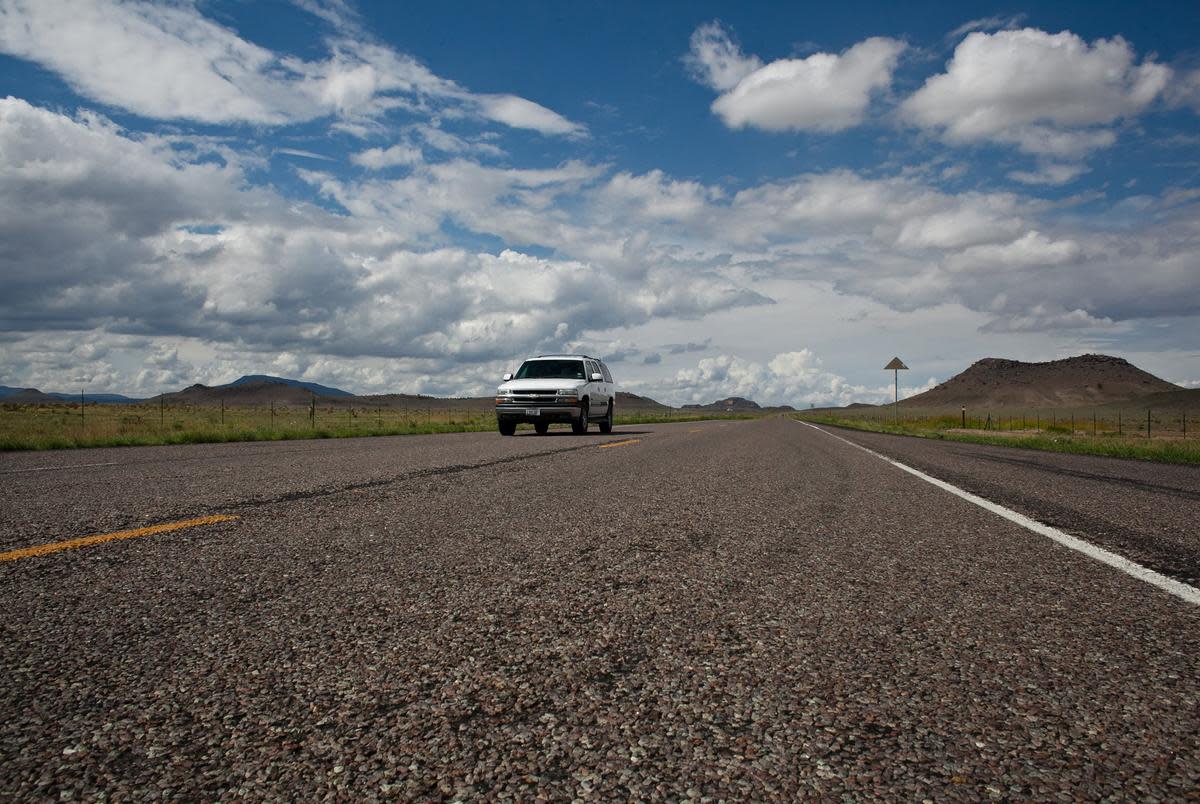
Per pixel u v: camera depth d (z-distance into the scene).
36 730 1.64
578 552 3.62
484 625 2.43
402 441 14.20
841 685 1.92
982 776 1.45
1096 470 9.14
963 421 46.56
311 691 1.87
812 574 3.20
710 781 1.42
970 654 2.18
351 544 3.77
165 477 6.96
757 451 11.50
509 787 1.39
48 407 76.56
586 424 18.05
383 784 1.41
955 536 4.19
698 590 2.91
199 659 2.10
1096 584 3.06
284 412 60.25
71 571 3.16
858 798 1.36
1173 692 1.89
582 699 1.82
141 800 1.35
